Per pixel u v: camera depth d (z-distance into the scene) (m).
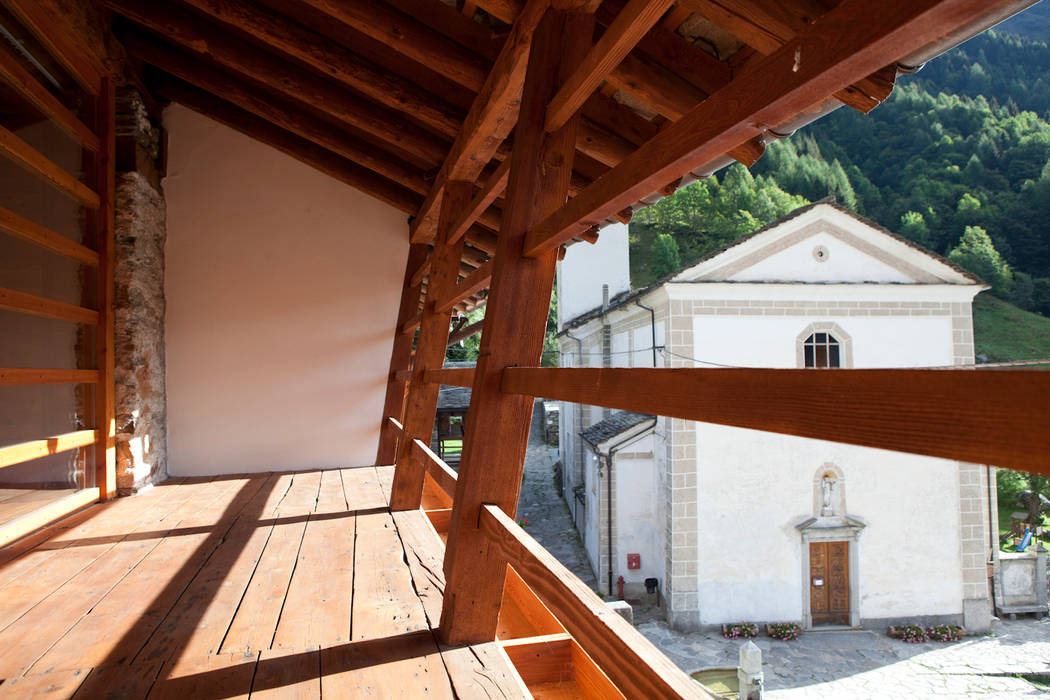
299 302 4.80
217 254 4.70
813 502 9.71
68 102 3.38
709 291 9.74
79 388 3.48
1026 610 10.59
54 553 2.58
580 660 1.52
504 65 2.04
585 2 1.59
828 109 1.29
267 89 3.99
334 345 4.84
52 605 1.99
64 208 3.34
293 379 4.78
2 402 2.76
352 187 4.88
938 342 10.05
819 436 0.51
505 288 1.58
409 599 1.97
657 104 1.88
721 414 0.64
